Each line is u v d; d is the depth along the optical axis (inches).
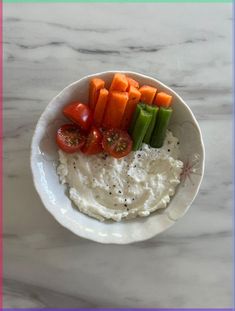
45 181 9.4
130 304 10.7
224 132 10.7
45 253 10.6
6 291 10.6
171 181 9.6
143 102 9.3
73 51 10.5
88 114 9.3
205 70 10.7
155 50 10.6
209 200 10.7
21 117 10.4
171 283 10.7
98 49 10.5
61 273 10.6
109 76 9.3
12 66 10.4
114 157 9.4
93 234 9.4
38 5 10.5
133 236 9.5
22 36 10.5
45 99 10.4
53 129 9.5
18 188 10.5
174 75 10.6
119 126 9.5
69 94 9.3
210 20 10.7
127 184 9.6
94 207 9.5
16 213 10.5
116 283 10.7
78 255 10.6
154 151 9.6
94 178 9.5
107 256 10.7
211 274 10.8
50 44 10.5
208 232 10.7
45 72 10.4
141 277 10.7
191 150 9.6
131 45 10.6
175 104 9.5
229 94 10.7
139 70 10.6
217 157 10.7
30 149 10.2
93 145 9.3
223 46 10.7
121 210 9.6
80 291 10.6
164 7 10.6
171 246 10.7
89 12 10.5
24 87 10.4
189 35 10.7
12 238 10.5
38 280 10.6
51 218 10.5
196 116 10.7
